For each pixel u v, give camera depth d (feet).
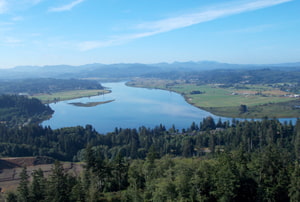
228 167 207.00
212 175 208.13
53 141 621.72
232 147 511.40
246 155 280.31
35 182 249.55
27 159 503.61
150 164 280.51
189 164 228.43
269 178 217.56
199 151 540.11
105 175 292.81
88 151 294.05
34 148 565.53
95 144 605.73
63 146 595.47
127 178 296.92
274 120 614.75
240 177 214.69
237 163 237.86
